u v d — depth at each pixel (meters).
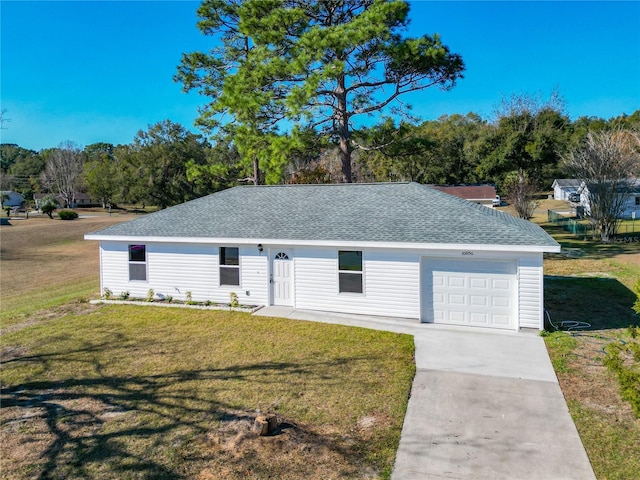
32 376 9.48
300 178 32.12
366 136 24.73
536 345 10.66
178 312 14.15
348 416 7.43
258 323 12.79
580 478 5.74
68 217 59.00
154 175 62.75
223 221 15.71
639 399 5.76
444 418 7.32
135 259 15.95
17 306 17.16
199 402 8.08
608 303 14.41
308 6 22.84
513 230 12.23
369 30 19.25
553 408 7.55
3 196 85.38
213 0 27.05
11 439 6.98
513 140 56.00
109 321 13.41
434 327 12.29
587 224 35.06
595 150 30.66
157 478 5.91
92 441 6.87
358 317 13.26
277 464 6.13
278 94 22.50
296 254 14.07
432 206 14.48
